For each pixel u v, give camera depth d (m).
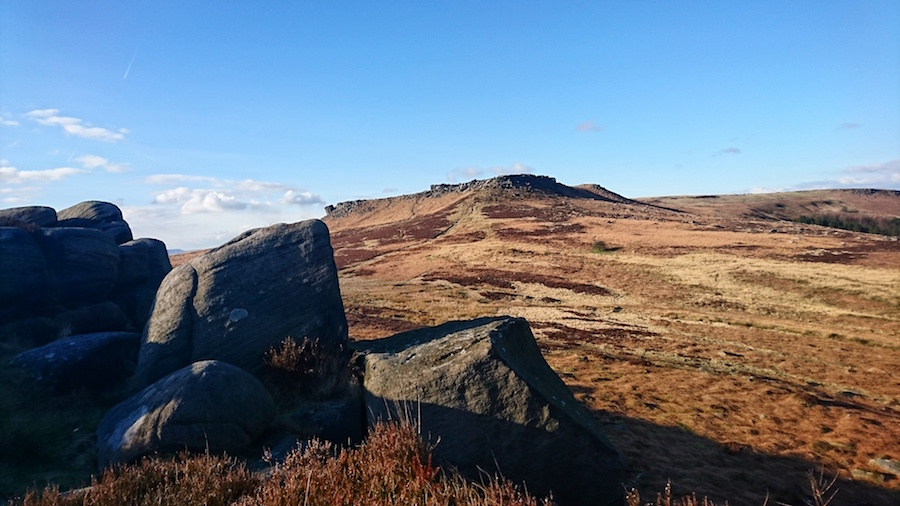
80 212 20.64
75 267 14.95
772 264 47.72
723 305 38.59
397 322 33.03
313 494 4.29
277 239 11.81
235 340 9.91
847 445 11.56
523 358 8.91
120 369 10.20
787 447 11.42
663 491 8.54
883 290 35.97
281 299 10.70
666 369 19.84
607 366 20.14
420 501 4.15
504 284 51.81
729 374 19.61
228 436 7.35
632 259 58.12
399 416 6.91
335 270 11.63
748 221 95.44
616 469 7.36
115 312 15.32
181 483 5.57
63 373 9.23
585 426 7.47
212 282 10.61
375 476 4.46
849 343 26.58
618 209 122.31
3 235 13.42
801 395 15.98
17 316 12.92
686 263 52.75
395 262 75.62
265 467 7.04
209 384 7.65
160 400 7.56
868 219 130.12
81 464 7.27
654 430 12.35
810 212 193.12
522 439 7.30
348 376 9.44
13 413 8.02
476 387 7.67
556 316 36.09
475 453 7.32
